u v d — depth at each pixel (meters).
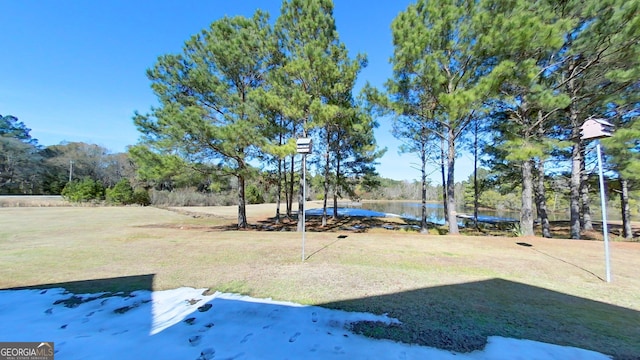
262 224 14.56
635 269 4.50
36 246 6.67
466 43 7.37
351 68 9.46
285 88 9.10
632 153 6.90
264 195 34.66
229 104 10.30
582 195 12.92
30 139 34.44
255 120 9.35
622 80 6.50
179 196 28.00
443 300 3.21
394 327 2.58
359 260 5.10
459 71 7.99
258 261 5.06
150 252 5.91
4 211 16.53
